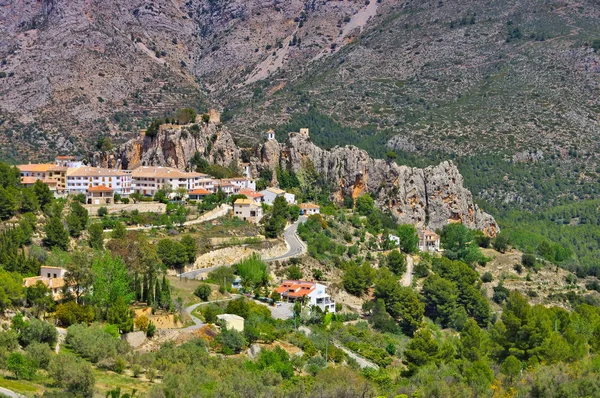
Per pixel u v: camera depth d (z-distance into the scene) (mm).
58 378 175250
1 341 185875
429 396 197000
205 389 179500
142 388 182375
